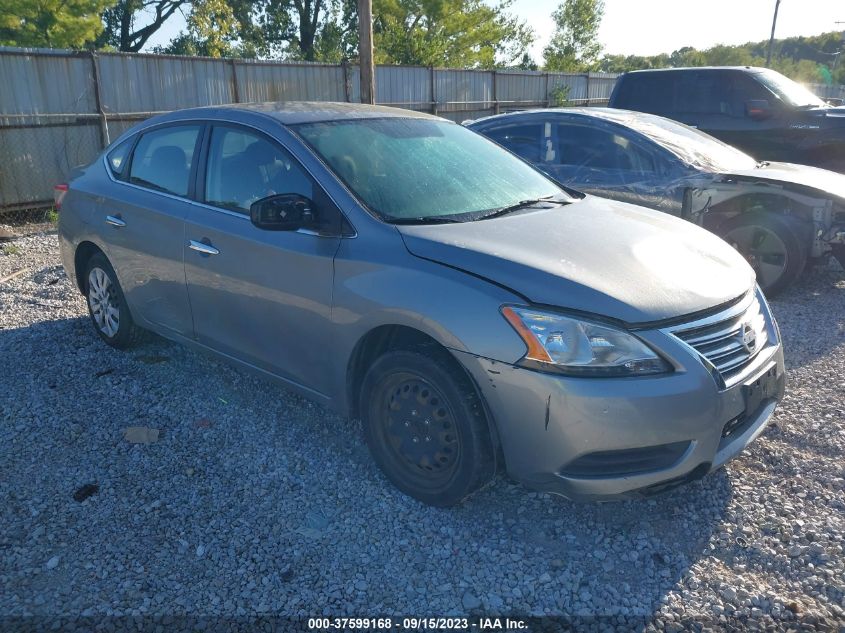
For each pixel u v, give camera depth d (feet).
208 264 13.23
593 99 77.66
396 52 87.81
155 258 14.46
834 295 21.85
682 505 11.05
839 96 88.89
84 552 9.91
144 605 8.97
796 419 13.60
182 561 9.75
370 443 11.41
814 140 30.17
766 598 9.12
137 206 14.87
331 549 10.03
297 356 12.13
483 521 10.66
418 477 10.89
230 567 9.65
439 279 10.08
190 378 15.40
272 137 12.69
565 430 9.27
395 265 10.55
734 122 31.99
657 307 9.58
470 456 10.04
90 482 11.55
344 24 116.47
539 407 9.34
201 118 14.24
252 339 12.89
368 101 36.96
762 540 10.23
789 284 21.11
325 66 48.60
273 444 12.75
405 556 9.91
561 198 13.80
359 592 9.23
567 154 23.71
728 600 9.12
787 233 20.61
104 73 37.83
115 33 104.37
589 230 11.60
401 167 12.66
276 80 45.98
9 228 32.60
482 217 11.91
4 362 16.31
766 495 11.27
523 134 24.72
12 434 13.05
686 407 9.37
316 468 12.00
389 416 11.05
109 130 38.65
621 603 9.07
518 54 122.11
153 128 15.38
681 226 12.75
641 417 9.20
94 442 12.78
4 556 9.81
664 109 33.71
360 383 11.68
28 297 21.31
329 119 13.32
